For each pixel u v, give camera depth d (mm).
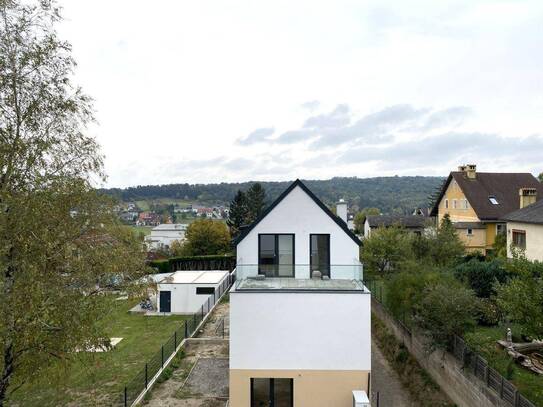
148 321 26781
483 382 12438
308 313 13609
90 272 11016
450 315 14609
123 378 16734
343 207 19797
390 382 17094
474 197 39625
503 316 17172
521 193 31500
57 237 10719
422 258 28266
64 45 11625
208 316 26438
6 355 9992
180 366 17844
